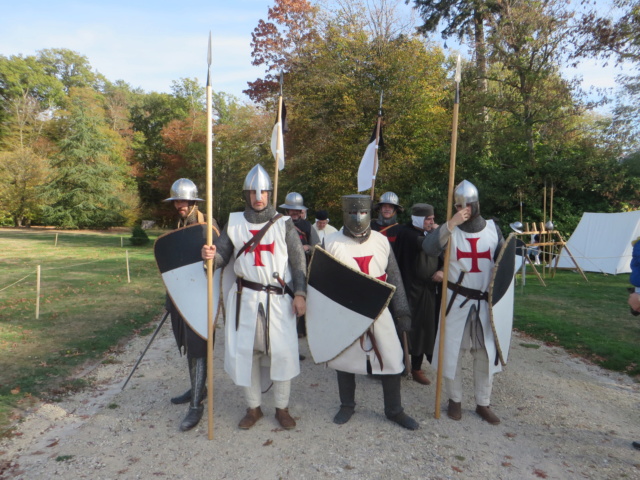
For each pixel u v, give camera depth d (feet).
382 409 13.97
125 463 10.73
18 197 129.70
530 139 66.08
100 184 131.75
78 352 19.27
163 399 14.56
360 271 12.09
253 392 12.64
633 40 59.57
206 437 12.05
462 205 12.26
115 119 159.84
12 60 151.33
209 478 10.15
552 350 20.74
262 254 12.22
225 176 111.65
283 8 87.81
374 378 16.72
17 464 10.62
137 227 82.79
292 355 12.31
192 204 13.99
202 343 12.80
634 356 18.75
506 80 69.26
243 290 12.39
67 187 131.85
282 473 10.36
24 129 146.00
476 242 12.67
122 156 151.84
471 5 75.10
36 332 22.45
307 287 12.69
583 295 33.50
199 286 12.95
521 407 14.24
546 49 65.98
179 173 128.47
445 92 71.67
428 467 10.68
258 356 12.60
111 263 53.62
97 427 12.55
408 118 67.92
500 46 66.33
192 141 127.85
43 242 83.87
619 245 46.29
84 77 184.85
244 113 104.68
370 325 12.08
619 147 61.62
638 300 11.65
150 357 19.08
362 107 68.80
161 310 28.48
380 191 69.31
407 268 15.98
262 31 90.22
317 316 12.71
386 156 69.15
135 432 12.30
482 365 13.03
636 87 59.72
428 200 64.18
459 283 12.82
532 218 63.31
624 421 13.35
